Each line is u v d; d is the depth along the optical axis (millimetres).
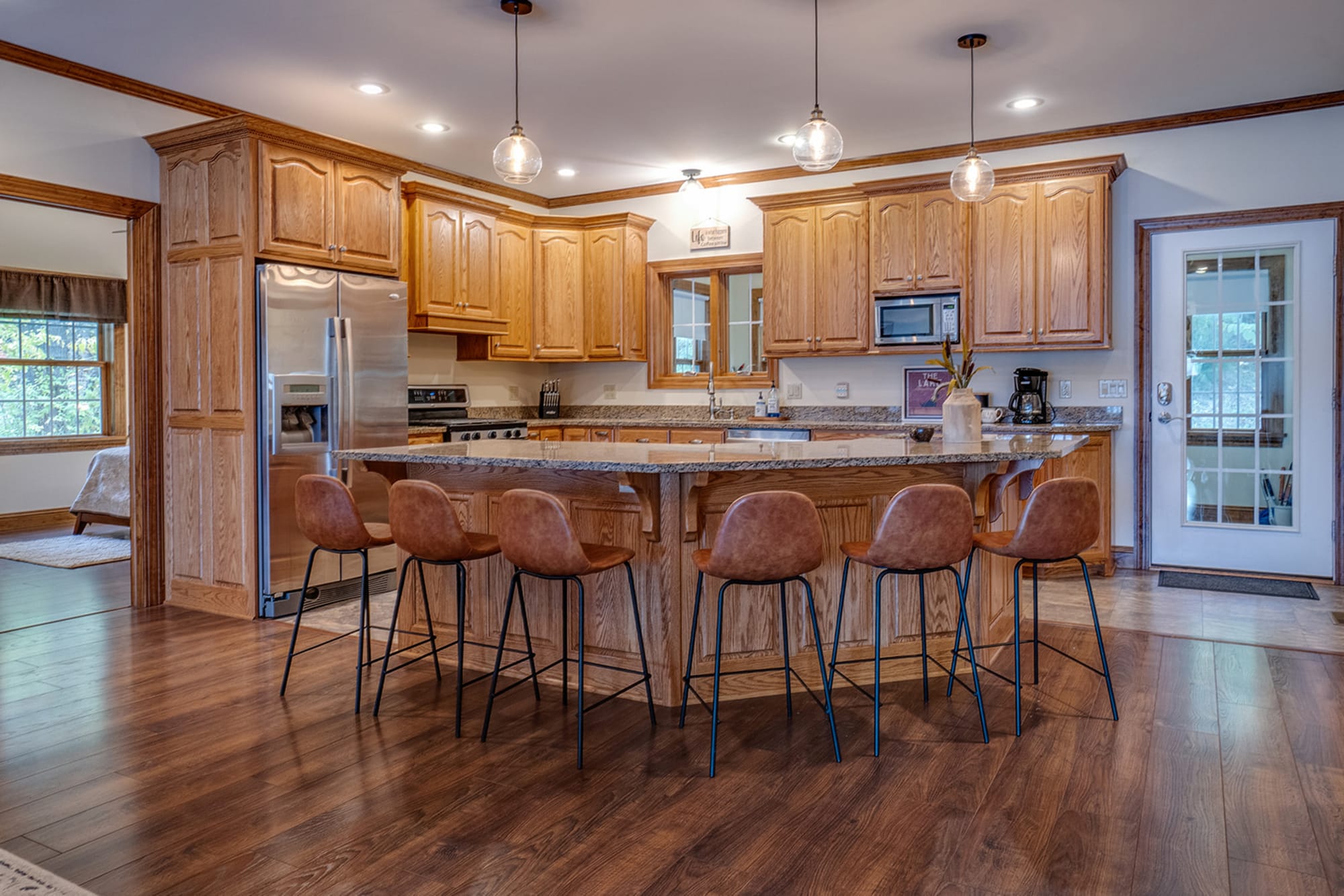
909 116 5047
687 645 3104
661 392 6887
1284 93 4762
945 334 5453
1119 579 5062
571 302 6711
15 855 2109
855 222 5773
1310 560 5008
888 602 3338
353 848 2133
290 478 4367
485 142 5484
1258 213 4965
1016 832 2193
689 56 4141
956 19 3760
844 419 6191
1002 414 5480
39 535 6816
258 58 4117
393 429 4867
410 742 2789
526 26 3779
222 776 2541
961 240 5410
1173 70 4387
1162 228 5203
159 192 4559
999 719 2957
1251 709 3020
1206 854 2082
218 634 4043
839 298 5844
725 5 3607
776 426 5918
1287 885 1949
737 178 6363
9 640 3945
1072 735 2809
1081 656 3625
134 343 4543
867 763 2609
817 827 2225
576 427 6672
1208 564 5242
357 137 5375
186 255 4465
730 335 6793
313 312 4441
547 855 2098
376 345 4754
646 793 2420
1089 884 1960
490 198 6629
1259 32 3928
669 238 6719
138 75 4312
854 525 3295
